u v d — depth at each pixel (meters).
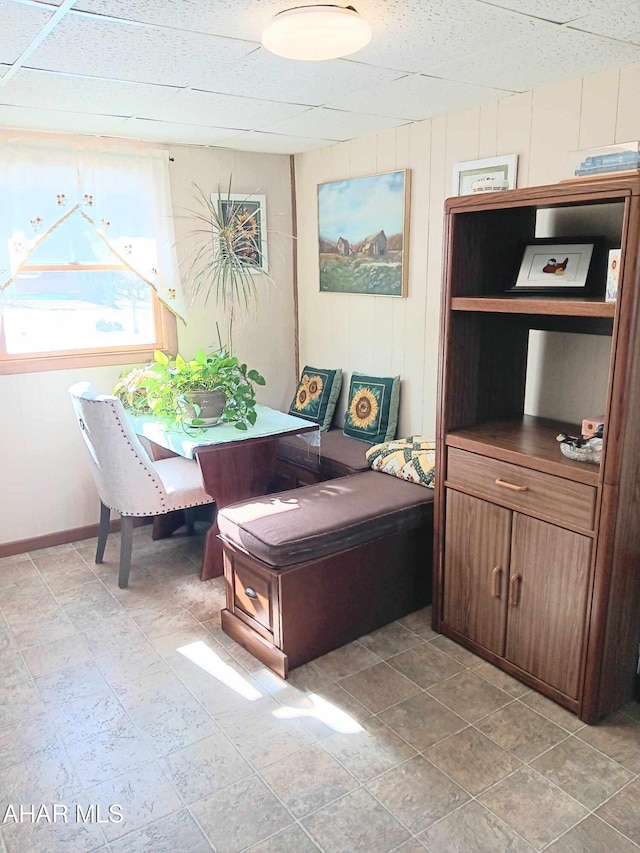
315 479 3.78
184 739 2.20
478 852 1.75
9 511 3.66
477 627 2.63
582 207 2.60
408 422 3.78
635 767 2.06
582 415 2.76
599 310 2.03
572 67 2.47
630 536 2.15
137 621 2.95
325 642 2.67
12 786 2.01
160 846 1.79
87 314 3.75
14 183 3.34
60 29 1.99
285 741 2.18
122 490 3.12
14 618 2.98
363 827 1.83
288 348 4.52
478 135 3.08
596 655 2.19
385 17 1.95
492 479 2.45
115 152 3.60
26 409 3.61
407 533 2.87
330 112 3.11
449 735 2.20
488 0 1.82
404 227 3.56
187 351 4.09
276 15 1.89
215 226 4.00
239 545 2.65
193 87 2.65
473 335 2.65
